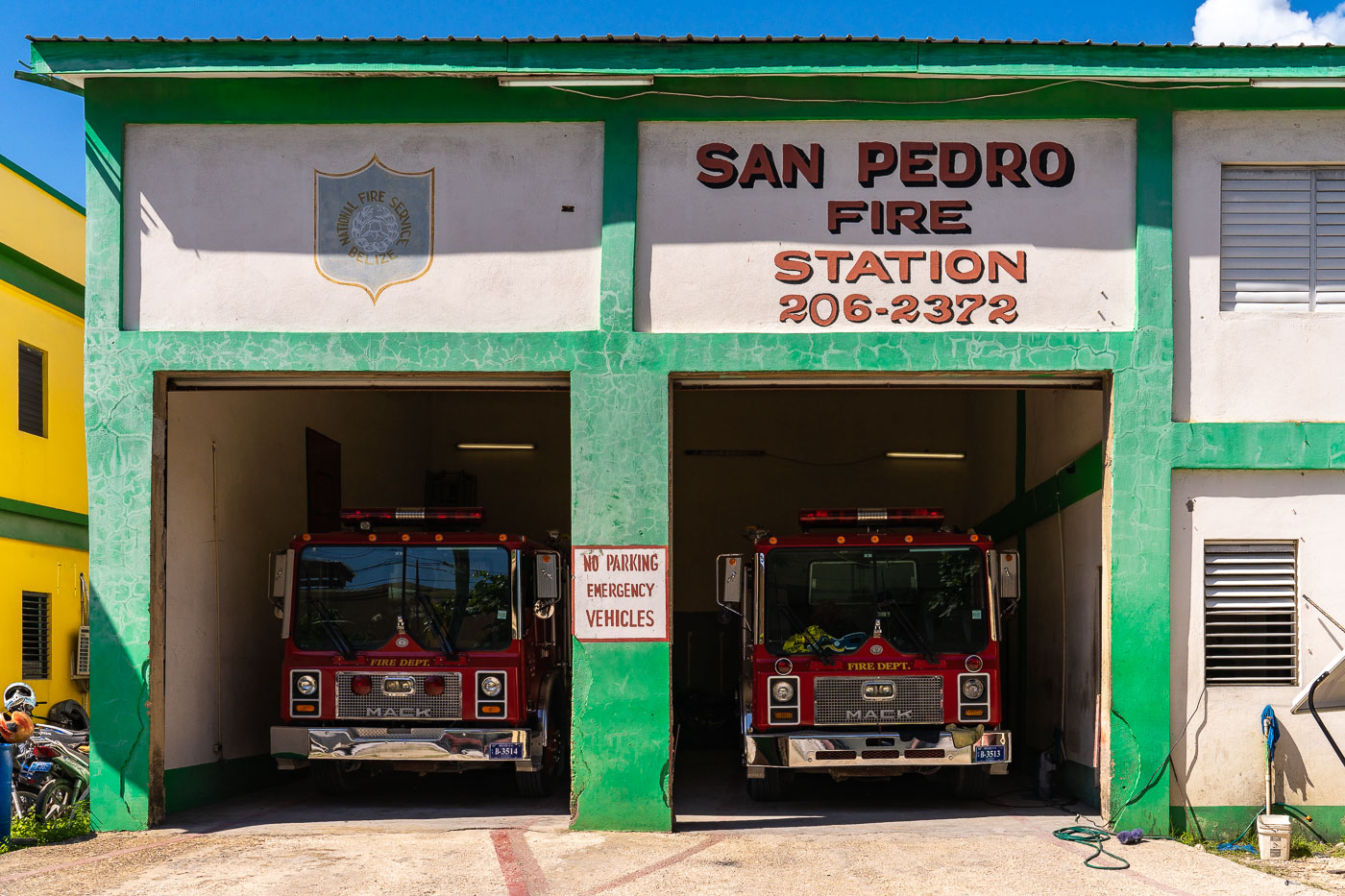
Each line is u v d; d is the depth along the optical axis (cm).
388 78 923
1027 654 1262
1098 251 920
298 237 927
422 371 915
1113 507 909
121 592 908
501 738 996
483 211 927
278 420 1238
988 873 769
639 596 901
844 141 928
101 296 916
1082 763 1046
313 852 823
